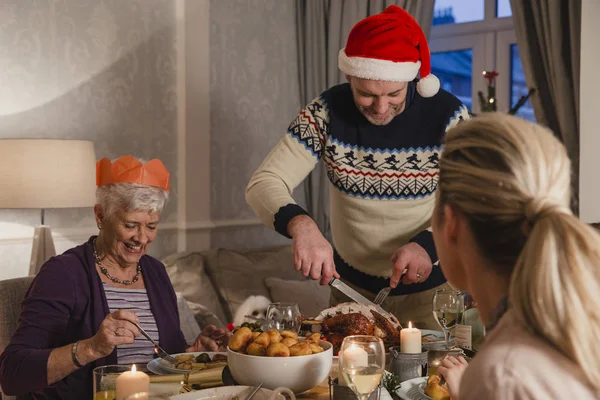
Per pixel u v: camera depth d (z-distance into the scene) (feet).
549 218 2.57
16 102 10.29
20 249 10.45
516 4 12.08
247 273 11.60
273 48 14.01
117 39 11.56
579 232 2.51
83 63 11.10
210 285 11.16
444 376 4.17
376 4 13.43
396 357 5.17
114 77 11.53
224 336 6.30
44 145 9.19
